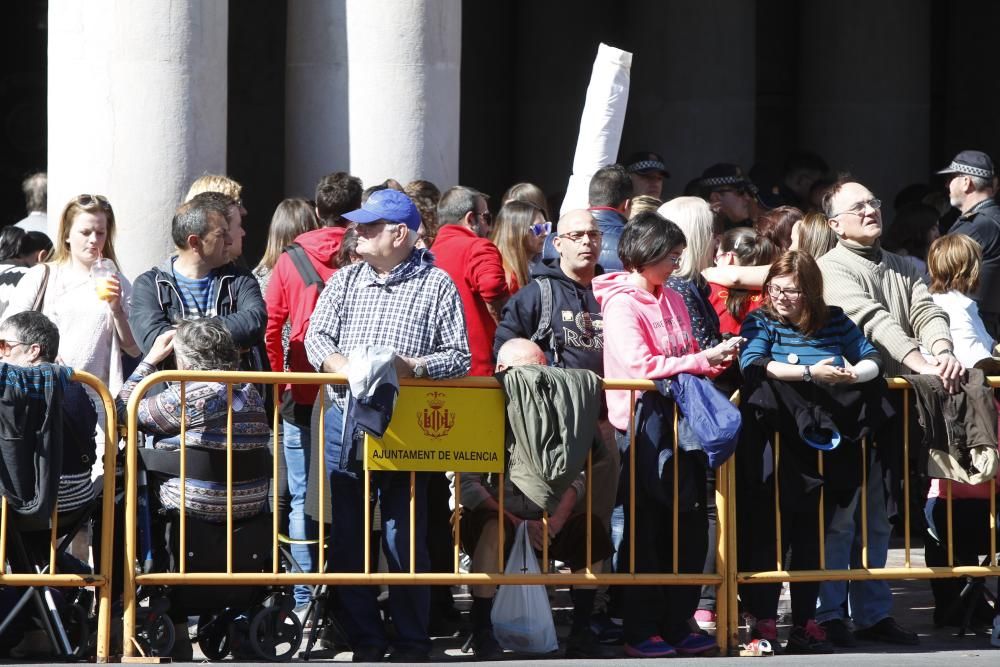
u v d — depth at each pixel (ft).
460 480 48.83
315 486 48.14
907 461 51.03
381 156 71.87
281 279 53.62
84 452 46.37
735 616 49.44
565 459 45.96
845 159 117.39
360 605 47.50
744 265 58.65
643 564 48.83
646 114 115.85
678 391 47.55
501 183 135.33
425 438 46.57
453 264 55.93
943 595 55.62
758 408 48.88
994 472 50.37
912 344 51.31
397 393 45.34
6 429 43.55
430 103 72.43
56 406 44.19
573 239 50.98
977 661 47.26
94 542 47.62
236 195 56.80
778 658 47.55
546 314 50.88
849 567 51.42
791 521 50.62
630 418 47.98
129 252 65.98
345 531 47.14
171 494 46.16
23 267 62.90
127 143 65.82
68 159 66.74
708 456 47.21
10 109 123.44
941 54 136.67
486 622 49.49
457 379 46.85
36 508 43.75
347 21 72.23
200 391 46.09
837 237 55.42
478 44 134.21
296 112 73.82
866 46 117.19
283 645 51.16
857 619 53.11
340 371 46.14
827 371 48.47
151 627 46.11
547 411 46.32
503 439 47.34
